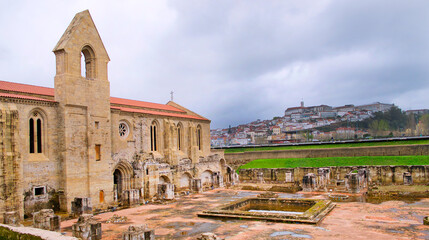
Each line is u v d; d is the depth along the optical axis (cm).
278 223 3991
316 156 9538
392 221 3962
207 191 7394
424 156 7625
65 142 4644
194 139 8019
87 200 4519
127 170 5897
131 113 6181
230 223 4059
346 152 9112
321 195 6228
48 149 4572
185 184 7338
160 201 5791
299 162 9025
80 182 4806
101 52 5347
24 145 4281
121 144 5853
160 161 6688
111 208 5153
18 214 3891
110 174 5291
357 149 8969
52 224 3438
